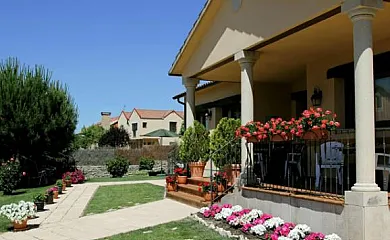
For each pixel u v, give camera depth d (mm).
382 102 8219
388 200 5465
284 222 6543
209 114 16359
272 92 13125
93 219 8922
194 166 11398
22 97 17656
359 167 5285
